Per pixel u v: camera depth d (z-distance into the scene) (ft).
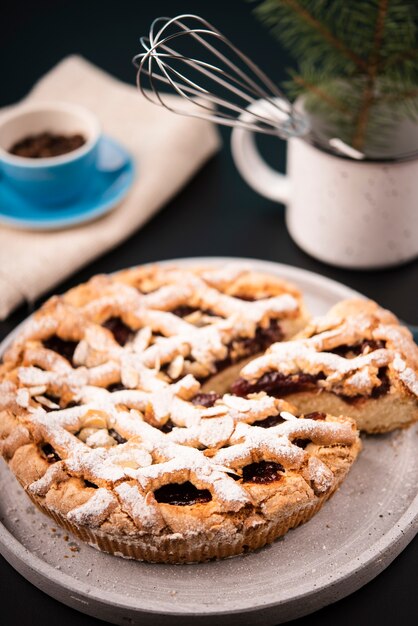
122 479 2.36
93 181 3.23
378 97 2.85
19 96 3.59
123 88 3.47
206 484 2.35
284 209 3.27
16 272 3.00
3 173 3.14
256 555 2.42
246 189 3.34
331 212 2.95
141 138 3.36
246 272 2.74
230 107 2.64
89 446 2.43
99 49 3.73
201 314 2.68
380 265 3.04
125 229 3.15
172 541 2.34
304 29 2.79
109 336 2.60
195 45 3.68
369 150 2.96
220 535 2.33
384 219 2.93
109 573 2.40
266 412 2.46
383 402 2.54
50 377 2.51
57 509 2.36
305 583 2.35
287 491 2.35
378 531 2.46
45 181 3.08
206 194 3.32
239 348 2.62
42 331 2.60
